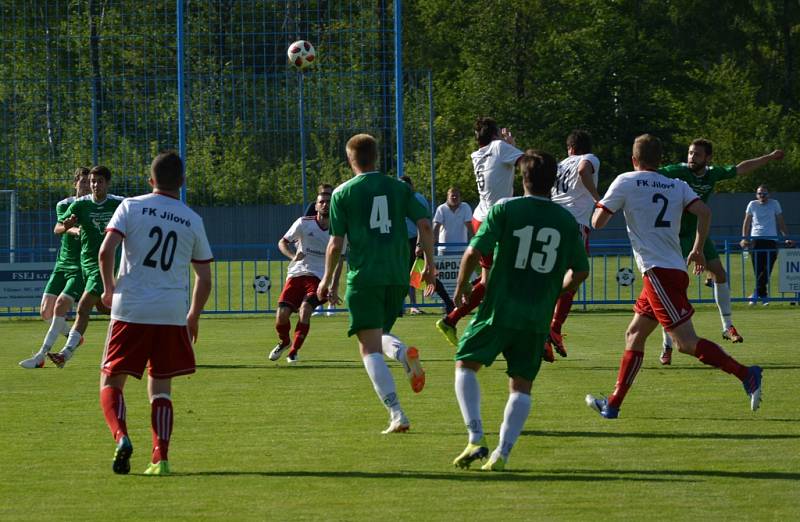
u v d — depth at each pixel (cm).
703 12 13688
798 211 11425
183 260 1559
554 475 1496
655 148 1950
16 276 4409
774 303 4766
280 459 1616
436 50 11912
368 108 5247
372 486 1438
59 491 1427
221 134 7044
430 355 2992
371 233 1794
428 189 8288
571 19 11506
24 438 1806
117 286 1547
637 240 1920
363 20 5250
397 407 1781
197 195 7444
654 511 1295
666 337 2669
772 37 14100
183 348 1554
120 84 6162
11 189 5769
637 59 11369
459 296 1526
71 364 2884
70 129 5762
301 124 5438
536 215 1502
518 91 11156
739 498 1355
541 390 2286
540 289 1502
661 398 2170
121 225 1537
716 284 2980
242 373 2639
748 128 13138
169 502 1362
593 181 2550
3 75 5519
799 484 1429
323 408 2091
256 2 5631
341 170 7444
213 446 1720
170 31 6191
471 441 1512
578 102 11056
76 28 5884
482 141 2594
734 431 1808
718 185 12481
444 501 1353
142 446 1734
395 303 1817
